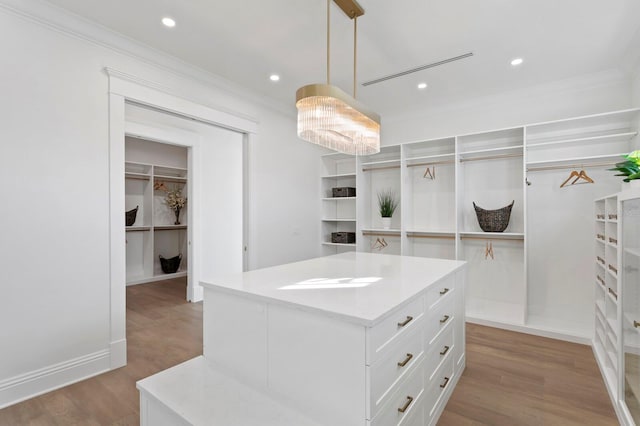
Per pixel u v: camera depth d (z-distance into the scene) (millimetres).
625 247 1823
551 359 2674
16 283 2043
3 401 1990
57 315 2211
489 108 3832
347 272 2105
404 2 2105
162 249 6148
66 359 2252
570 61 2916
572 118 3055
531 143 3555
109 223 2473
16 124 2041
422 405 1702
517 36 2514
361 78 3312
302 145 4582
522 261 3686
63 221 2238
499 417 1926
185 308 4059
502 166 3752
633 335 1688
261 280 1855
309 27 2422
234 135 5000
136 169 5656
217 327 1748
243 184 3818
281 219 4219
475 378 2379
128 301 4371
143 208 5820
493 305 3809
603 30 2418
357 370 1238
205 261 4551
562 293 3404
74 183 2291
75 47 2305
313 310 1347
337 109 1921
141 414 1581
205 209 4562
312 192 4762
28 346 2092
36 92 2121
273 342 1500
